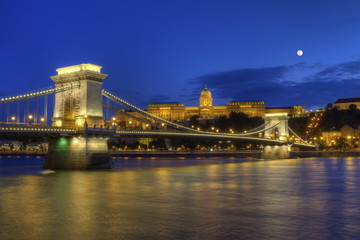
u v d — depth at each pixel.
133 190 55.03
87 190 54.78
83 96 88.75
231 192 53.62
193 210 40.16
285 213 38.72
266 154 184.50
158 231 31.97
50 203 44.12
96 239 30.00
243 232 31.67
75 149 85.44
